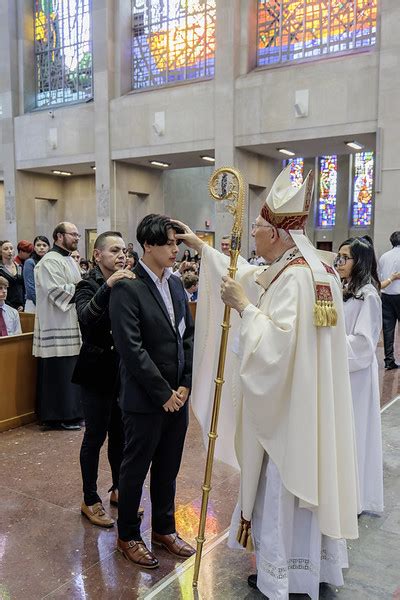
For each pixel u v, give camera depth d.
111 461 3.31
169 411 2.51
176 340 2.66
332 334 2.05
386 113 11.14
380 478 3.01
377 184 11.38
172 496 2.84
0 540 2.96
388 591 2.30
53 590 2.51
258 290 2.40
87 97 16.89
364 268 2.96
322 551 2.17
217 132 13.42
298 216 2.05
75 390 4.92
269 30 13.21
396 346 8.77
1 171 18.62
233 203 2.24
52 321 4.79
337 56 12.20
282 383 1.94
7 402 4.88
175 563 2.72
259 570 2.10
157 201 17.50
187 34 14.49
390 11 10.94
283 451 1.99
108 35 15.22
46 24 17.55
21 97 18.00
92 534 3.03
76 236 4.95
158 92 14.50
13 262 7.58
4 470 3.94
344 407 2.06
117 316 2.51
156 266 2.62
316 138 12.16
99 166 15.80
